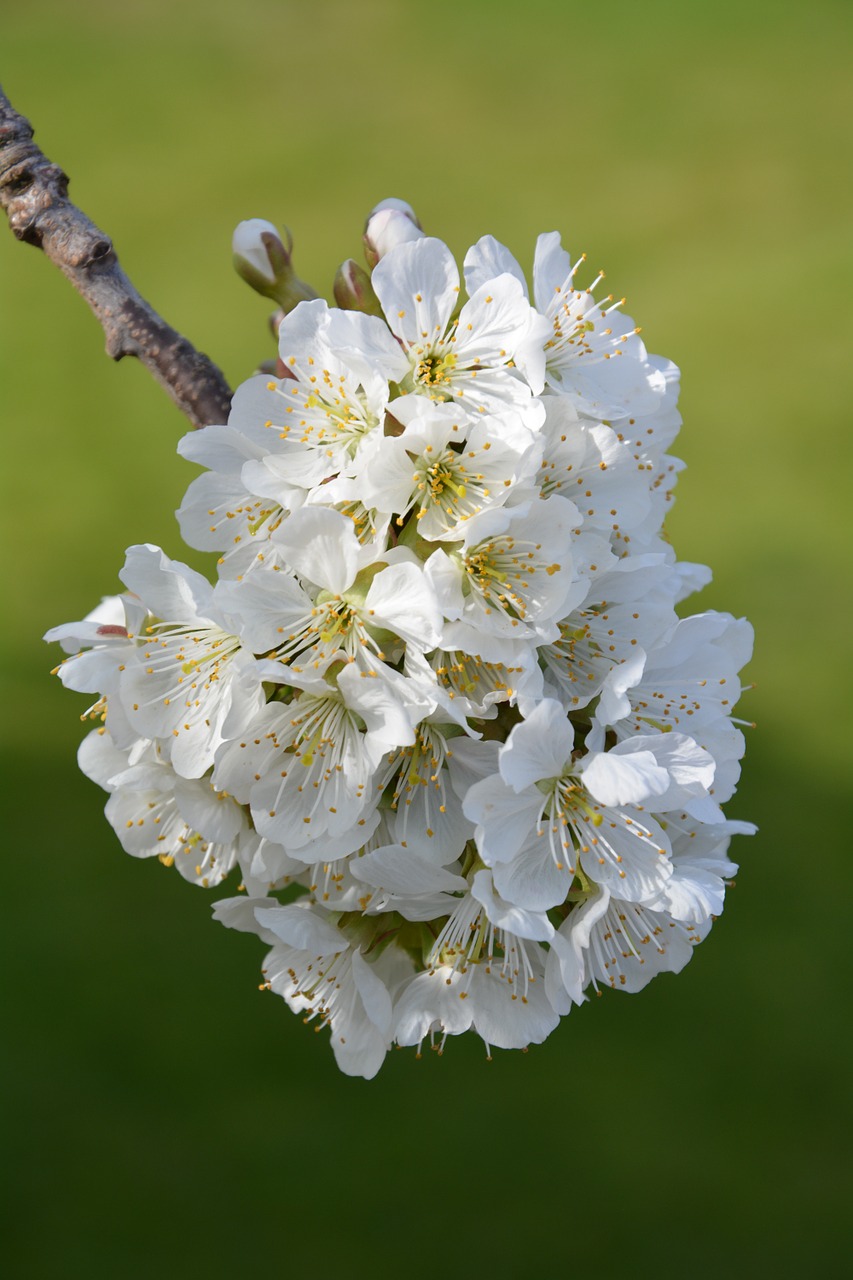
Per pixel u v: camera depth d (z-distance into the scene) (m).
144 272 1.61
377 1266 0.67
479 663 0.46
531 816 0.46
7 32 2.39
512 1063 0.78
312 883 0.47
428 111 2.05
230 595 0.45
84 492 1.28
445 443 0.45
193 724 0.47
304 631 0.45
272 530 0.46
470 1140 0.73
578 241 1.68
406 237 0.48
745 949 0.83
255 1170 0.72
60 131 2.01
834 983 0.81
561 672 0.47
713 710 0.48
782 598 1.13
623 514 0.46
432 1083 0.77
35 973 0.82
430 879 0.46
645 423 0.48
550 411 0.46
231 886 0.87
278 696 0.46
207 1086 0.76
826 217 1.69
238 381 1.40
